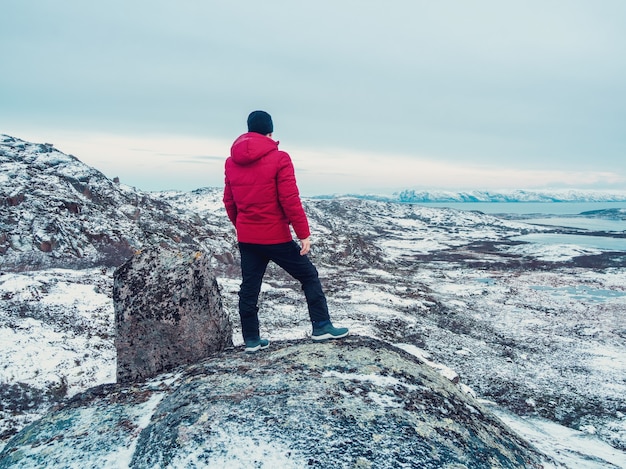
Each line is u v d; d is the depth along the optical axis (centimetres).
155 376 549
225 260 3512
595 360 1870
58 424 425
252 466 324
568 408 1390
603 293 3544
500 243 8750
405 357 522
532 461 420
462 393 502
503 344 2061
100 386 529
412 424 379
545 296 3347
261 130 487
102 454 368
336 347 514
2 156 3688
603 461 580
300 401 396
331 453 337
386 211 14900
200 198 9612
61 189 3300
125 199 3866
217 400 401
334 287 3006
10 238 2528
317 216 9481
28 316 1489
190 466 327
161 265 608
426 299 2895
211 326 604
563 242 9025
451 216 14912
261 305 2220
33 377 1080
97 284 2011
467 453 366
